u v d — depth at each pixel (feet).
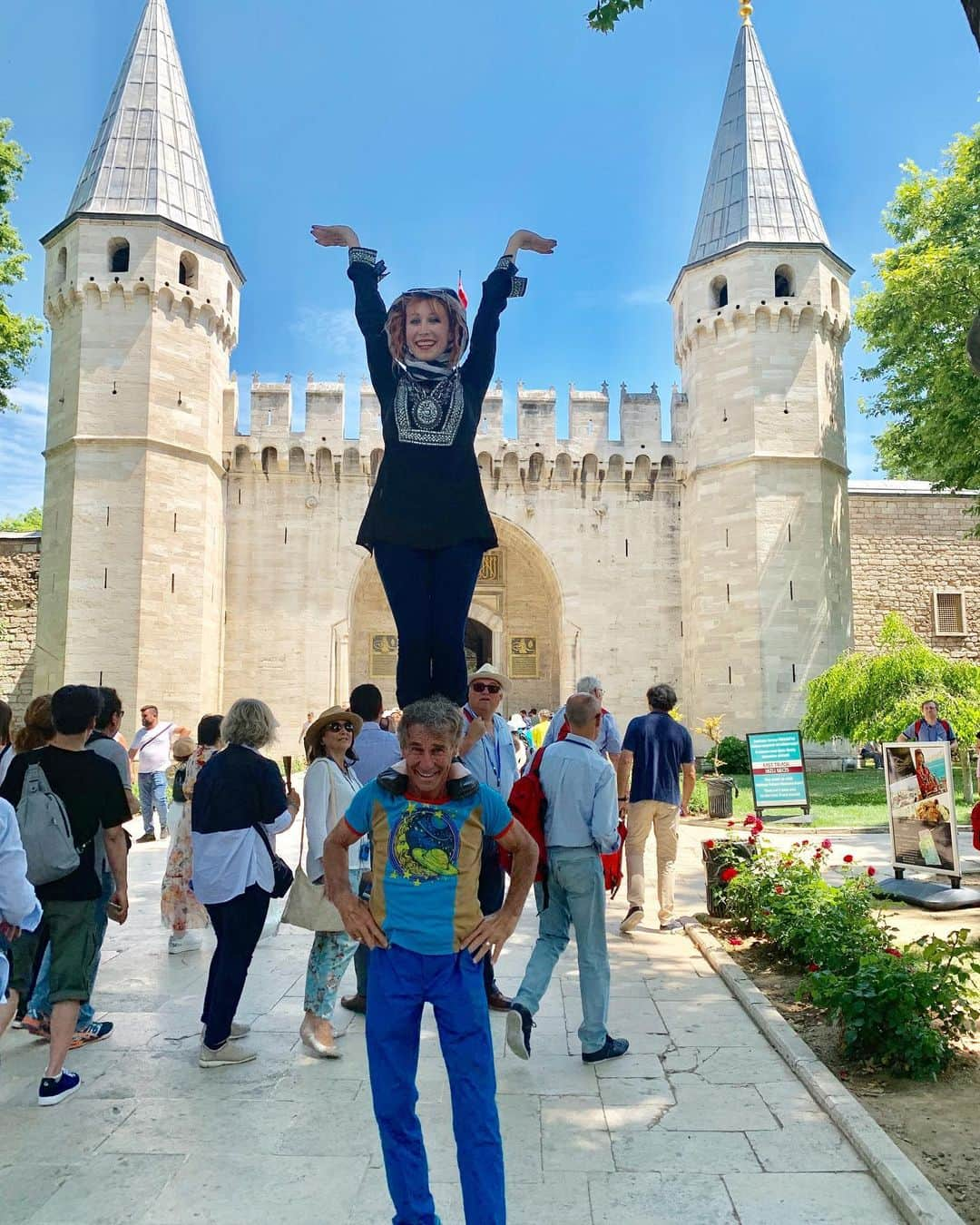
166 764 50.96
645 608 107.45
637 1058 18.60
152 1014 21.76
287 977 25.20
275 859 19.51
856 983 18.42
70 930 17.16
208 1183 13.56
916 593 114.32
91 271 94.43
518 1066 18.25
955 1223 11.69
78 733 17.85
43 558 95.20
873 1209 12.64
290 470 105.81
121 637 89.86
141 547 90.99
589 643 106.63
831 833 50.75
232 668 102.47
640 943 28.30
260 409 105.40
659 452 108.68
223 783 18.71
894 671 68.90
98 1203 13.01
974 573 115.03
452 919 11.51
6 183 79.30
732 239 102.58
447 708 11.79
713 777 61.98
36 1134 15.26
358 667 115.65
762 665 94.94
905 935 27.20
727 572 98.63
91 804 17.51
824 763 94.02
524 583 118.52
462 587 13.39
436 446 13.56
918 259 79.71
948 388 78.48
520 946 28.27
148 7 105.40
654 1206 12.75
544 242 14.82
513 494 108.47
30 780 17.24
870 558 114.52
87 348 93.86
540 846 18.70
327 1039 18.89
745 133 106.32
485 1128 10.98
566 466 108.37
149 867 42.32
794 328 100.27
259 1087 17.26
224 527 104.27
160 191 96.99
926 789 33.30
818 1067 17.26
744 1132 15.08
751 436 98.32
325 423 105.70
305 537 104.83
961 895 31.22
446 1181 13.60
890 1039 17.43
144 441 92.32
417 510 13.34
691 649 104.22
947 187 84.33
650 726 30.04
